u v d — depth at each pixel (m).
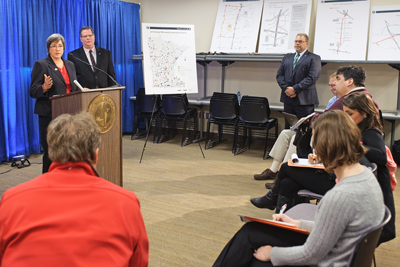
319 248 1.20
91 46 4.09
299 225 1.51
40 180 0.98
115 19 5.54
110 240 0.92
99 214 0.94
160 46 4.35
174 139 5.67
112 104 2.71
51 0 4.52
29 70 4.32
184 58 4.46
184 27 4.46
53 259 0.88
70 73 3.26
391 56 4.48
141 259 1.05
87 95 2.45
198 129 6.02
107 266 0.90
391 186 2.04
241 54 5.23
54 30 4.62
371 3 4.75
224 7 5.54
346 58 4.65
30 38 4.27
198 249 2.34
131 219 0.99
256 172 4.02
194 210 2.96
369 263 1.26
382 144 1.90
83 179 0.99
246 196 3.29
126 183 3.58
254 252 1.53
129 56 5.83
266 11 5.25
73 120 1.07
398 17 4.54
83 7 5.03
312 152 2.69
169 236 2.51
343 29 4.75
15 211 0.93
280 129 5.52
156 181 3.66
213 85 5.92
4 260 0.90
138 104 5.38
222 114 4.82
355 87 2.47
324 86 5.10
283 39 5.06
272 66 5.44
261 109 4.51
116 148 2.82
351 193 1.18
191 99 5.61
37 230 0.90
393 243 2.50
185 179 3.74
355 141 1.26
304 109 4.44
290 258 1.29
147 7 6.22
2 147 4.12
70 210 0.93
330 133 1.27
